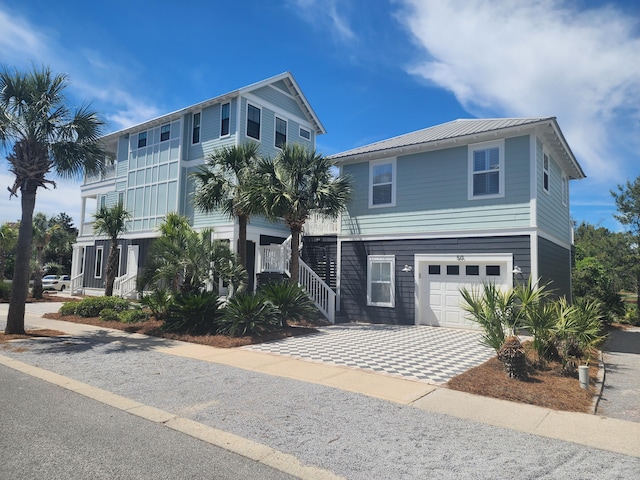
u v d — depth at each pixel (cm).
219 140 2027
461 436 484
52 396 618
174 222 1522
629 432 503
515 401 616
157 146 2270
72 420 520
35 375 736
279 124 2198
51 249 3250
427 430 501
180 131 2156
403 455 433
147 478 377
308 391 653
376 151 1517
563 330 827
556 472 399
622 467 411
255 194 1333
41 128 1131
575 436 488
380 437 479
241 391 650
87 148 1193
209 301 1182
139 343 1047
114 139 2567
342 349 990
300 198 1377
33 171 1131
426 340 1130
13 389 652
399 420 533
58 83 1145
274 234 2111
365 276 1546
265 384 690
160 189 2222
